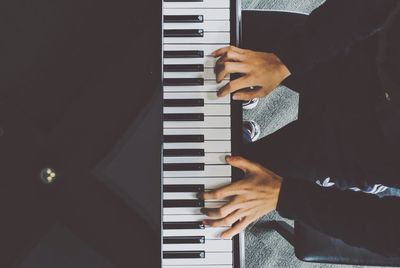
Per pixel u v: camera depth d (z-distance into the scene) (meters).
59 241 1.14
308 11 2.04
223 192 1.16
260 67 1.17
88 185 1.13
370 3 1.03
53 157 1.14
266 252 1.98
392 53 0.85
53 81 1.15
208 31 1.20
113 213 1.13
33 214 1.14
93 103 1.13
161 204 1.12
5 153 1.14
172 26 1.19
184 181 1.19
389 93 0.89
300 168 1.36
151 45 1.13
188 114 1.19
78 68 1.15
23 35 1.16
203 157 1.19
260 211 1.19
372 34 1.09
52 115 1.14
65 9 1.15
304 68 1.18
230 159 1.17
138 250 1.13
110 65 1.13
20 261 1.14
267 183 1.17
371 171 1.14
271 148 1.44
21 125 1.14
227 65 1.16
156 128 1.12
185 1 1.19
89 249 1.14
